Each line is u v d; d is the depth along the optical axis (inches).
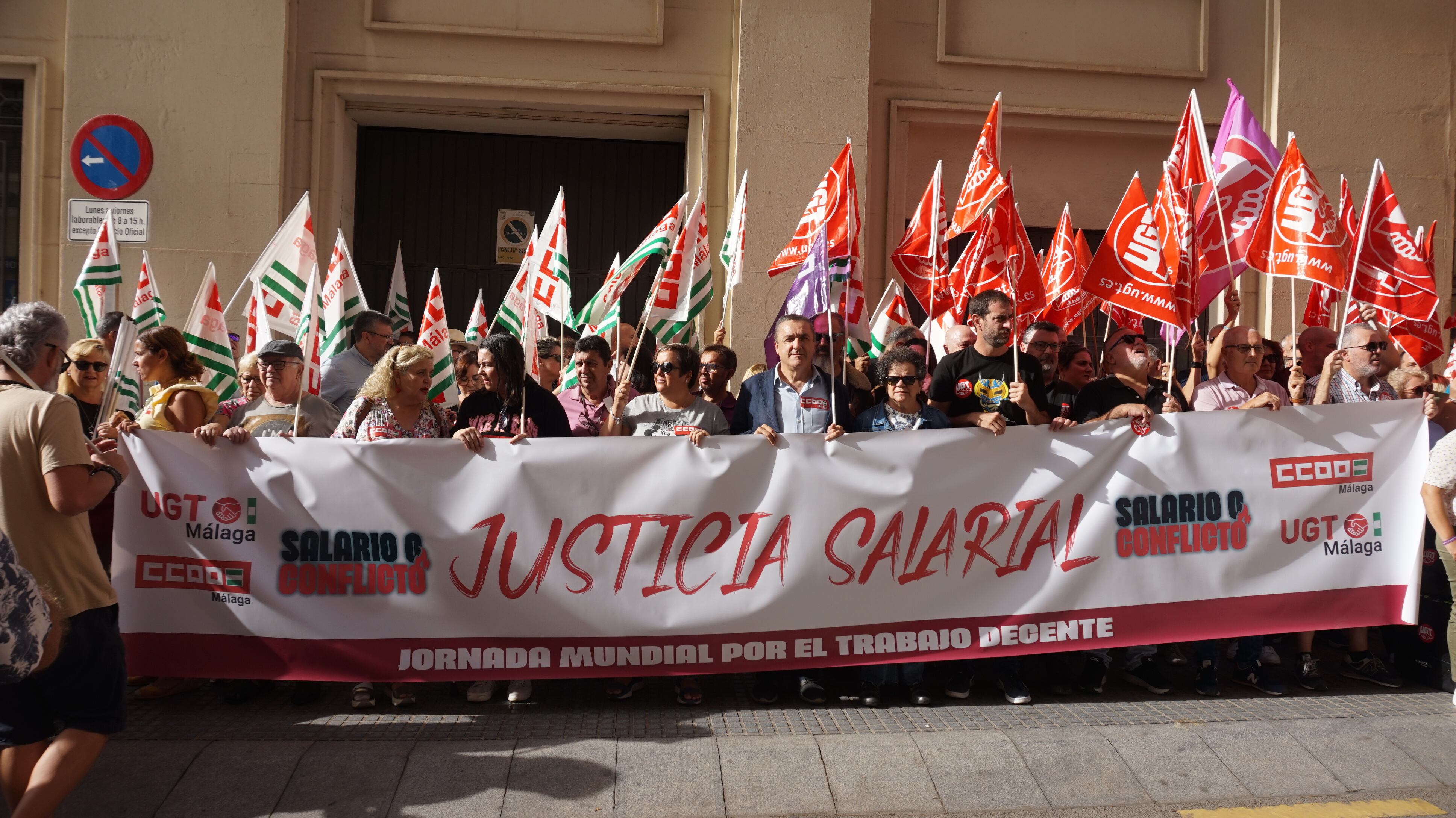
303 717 172.2
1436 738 168.9
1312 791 153.9
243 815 140.5
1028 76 327.9
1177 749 162.9
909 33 323.9
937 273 234.7
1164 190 201.3
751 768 154.1
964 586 180.9
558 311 214.7
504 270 341.7
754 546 177.5
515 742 160.7
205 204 295.1
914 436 180.4
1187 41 333.1
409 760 153.3
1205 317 342.6
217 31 295.4
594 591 175.5
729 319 309.4
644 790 148.2
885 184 323.3
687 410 190.9
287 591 172.9
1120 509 183.9
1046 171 336.5
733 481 177.5
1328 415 189.0
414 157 337.7
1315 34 330.0
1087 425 183.9
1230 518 186.2
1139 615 183.8
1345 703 186.9
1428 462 185.5
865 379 216.4
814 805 146.7
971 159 332.8
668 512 176.4
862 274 277.4
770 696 182.1
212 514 173.3
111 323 208.4
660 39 312.5
